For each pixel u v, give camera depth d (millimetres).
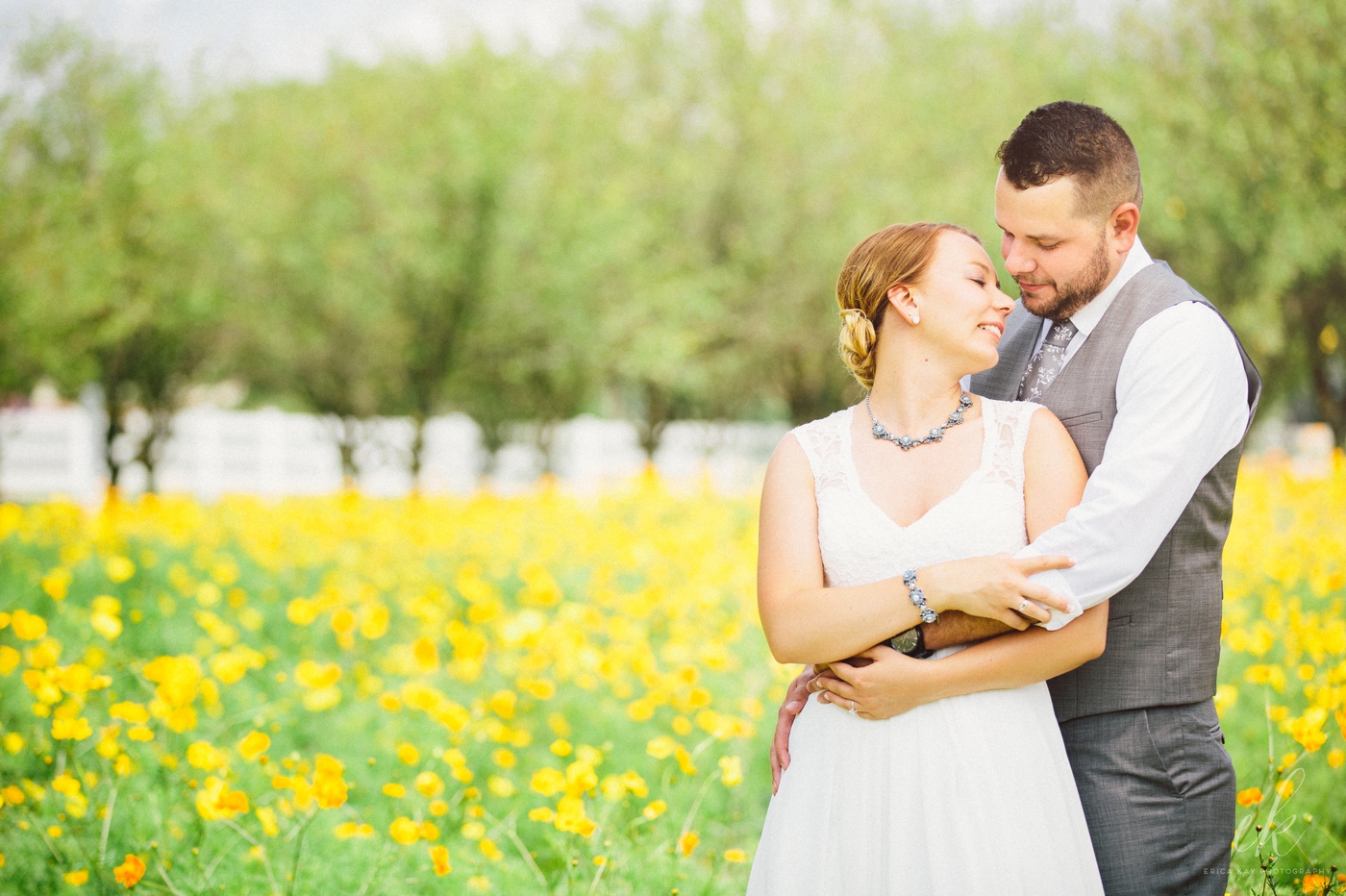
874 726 1946
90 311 14203
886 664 1872
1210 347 1947
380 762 3979
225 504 11172
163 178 15164
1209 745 2066
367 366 16469
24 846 3111
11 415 17016
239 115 16984
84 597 6703
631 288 16375
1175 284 2078
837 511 1981
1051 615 1812
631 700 4645
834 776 1967
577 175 16000
